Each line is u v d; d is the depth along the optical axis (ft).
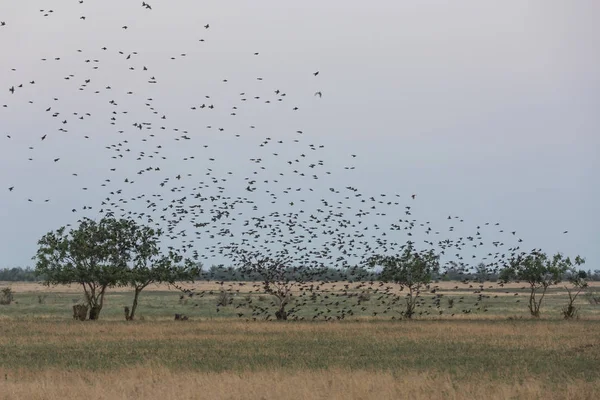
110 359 142.51
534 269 278.87
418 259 282.15
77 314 261.03
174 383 103.35
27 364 134.51
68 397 92.58
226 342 176.14
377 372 115.65
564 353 150.61
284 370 121.08
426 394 93.30
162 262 265.13
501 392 94.48
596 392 95.76
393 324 235.61
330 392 93.71
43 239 261.85
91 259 262.06
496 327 216.13
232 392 94.94
